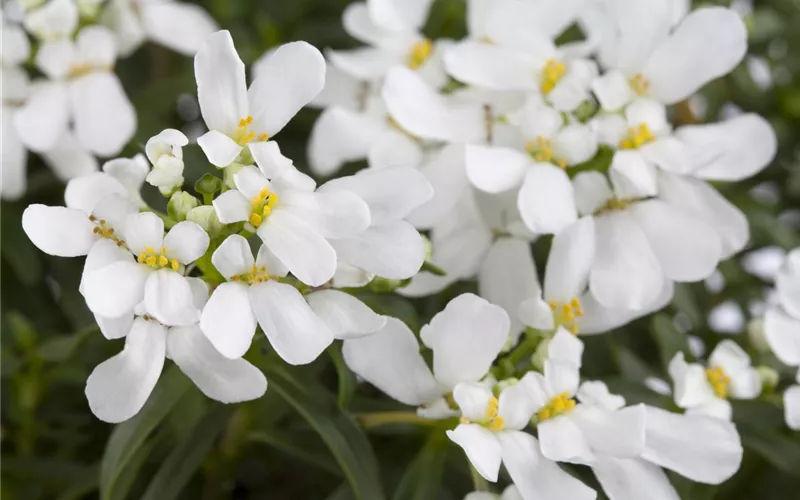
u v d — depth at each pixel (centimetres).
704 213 26
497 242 26
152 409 25
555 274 26
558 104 26
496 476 24
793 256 27
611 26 27
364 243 24
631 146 26
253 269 23
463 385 24
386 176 24
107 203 24
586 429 24
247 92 24
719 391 26
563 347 25
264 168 24
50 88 28
